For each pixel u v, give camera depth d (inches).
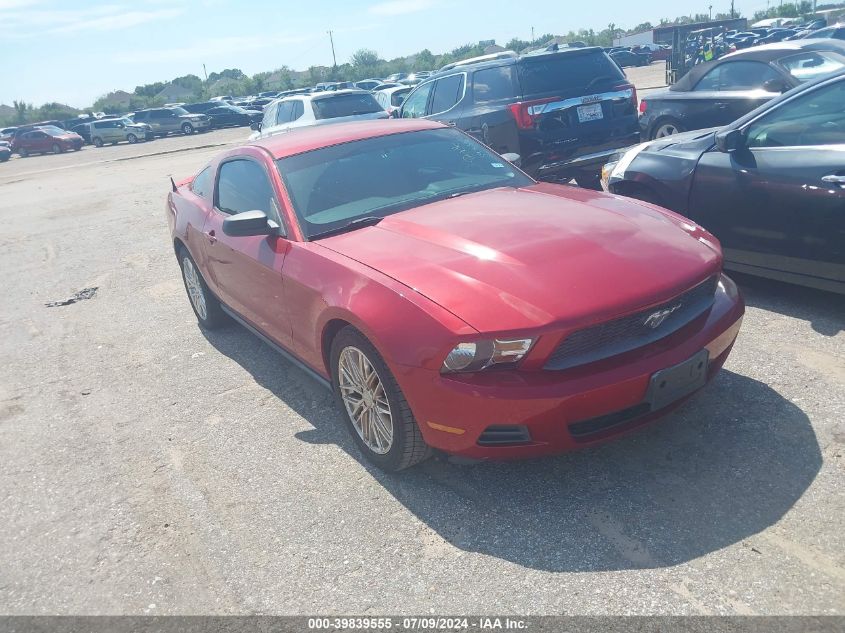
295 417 162.1
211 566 115.4
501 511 118.5
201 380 190.1
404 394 117.0
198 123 1530.5
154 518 130.7
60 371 210.5
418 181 163.3
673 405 119.2
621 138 312.5
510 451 111.4
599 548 106.8
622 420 114.4
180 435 161.0
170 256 338.0
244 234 148.7
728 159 186.5
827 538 102.4
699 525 108.6
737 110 319.6
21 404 190.1
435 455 130.3
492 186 165.8
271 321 163.8
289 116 553.9
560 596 98.8
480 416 108.8
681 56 888.3
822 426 128.6
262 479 138.6
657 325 115.5
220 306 215.5
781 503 110.8
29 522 135.3
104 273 320.2
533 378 107.5
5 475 154.0
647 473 122.6
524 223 135.0
